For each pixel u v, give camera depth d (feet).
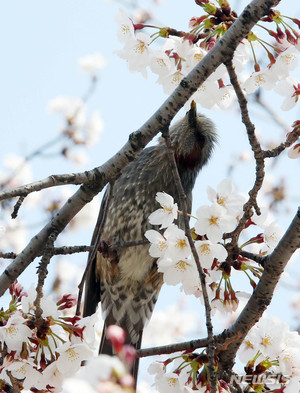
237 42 22.43
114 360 13.61
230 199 23.15
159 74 24.08
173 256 22.91
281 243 24.48
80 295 24.04
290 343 24.70
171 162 23.90
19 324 21.66
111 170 24.99
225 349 25.34
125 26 23.84
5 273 25.20
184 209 23.13
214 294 25.79
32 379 22.27
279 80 23.68
